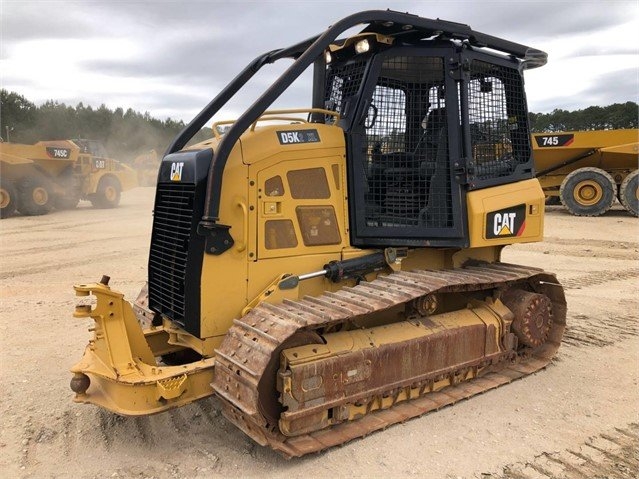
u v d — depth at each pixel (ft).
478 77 15.03
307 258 13.32
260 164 12.64
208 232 12.03
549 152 51.65
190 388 11.84
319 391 11.72
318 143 13.46
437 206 14.39
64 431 12.75
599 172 50.06
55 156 60.23
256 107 11.84
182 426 13.03
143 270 30.76
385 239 13.97
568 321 21.43
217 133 14.01
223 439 12.46
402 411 13.44
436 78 14.34
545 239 39.70
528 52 15.61
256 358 10.70
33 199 58.29
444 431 12.83
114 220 55.36
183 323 12.36
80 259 33.94
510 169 15.70
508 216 15.14
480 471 11.24
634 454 11.98
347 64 14.88
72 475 11.01
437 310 16.21
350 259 13.71
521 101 16.02
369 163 14.01
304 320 10.94
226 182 12.25
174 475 11.02
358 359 12.32
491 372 16.06
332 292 13.39
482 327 15.14
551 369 16.63
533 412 13.87
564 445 12.31
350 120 13.93
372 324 14.12
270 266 12.86
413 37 14.26
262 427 10.97
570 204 51.31
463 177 14.33
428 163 14.32
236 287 12.53
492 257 17.31
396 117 14.16
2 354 17.58
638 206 49.26
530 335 16.37
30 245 39.22
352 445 12.11
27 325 20.67
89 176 65.57
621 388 15.34
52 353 17.72
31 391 14.84
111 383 11.72
